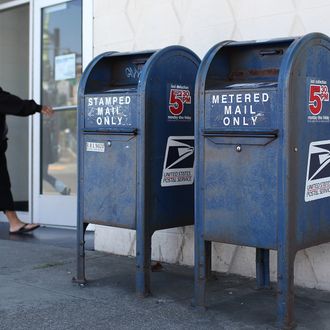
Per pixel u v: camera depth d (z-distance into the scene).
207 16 5.35
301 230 3.85
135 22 5.91
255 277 5.09
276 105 3.74
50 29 7.59
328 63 4.03
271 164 3.79
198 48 5.43
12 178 8.48
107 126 4.65
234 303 4.43
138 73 4.91
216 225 4.09
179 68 4.70
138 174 4.48
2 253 6.11
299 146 3.80
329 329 3.86
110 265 5.61
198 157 4.14
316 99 3.93
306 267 4.79
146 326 3.94
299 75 3.77
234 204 3.98
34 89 7.74
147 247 4.54
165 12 5.66
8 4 8.17
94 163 4.76
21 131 8.41
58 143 7.60
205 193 4.13
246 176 3.91
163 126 4.59
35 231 7.36
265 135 3.78
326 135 4.05
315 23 4.68
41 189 7.71
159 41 5.73
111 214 4.66
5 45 8.45
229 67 4.50
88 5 6.91
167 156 4.64
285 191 3.72
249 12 5.06
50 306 4.36
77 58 7.32
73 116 7.46
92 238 6.88
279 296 3.82
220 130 4.00
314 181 3.96
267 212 3.82
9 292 4.73
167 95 4.61
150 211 4.53
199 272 4.23
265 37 4.97
